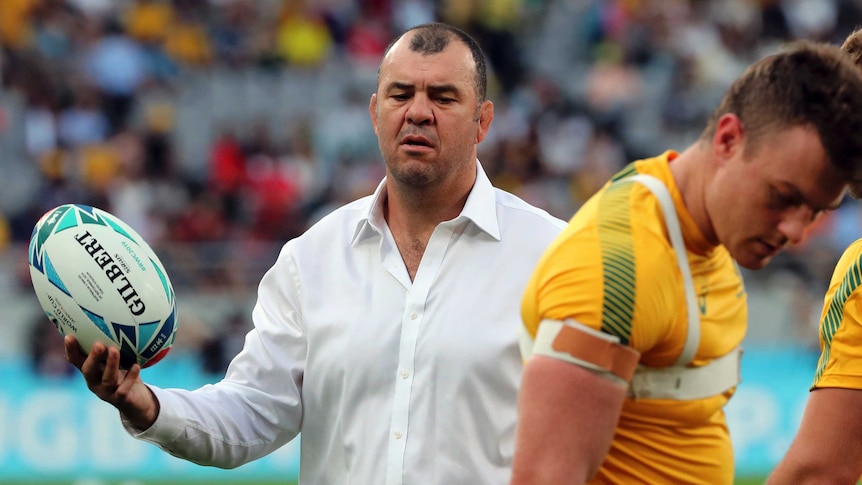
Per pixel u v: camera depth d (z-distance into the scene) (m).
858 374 11.73
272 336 13.55
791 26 65.25
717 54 62.84
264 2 61.34
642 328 8.76
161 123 55.44
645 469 9.43
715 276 9.52
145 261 12.60
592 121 58.50
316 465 13.54
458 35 13.47
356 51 60.59
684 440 9.50
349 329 13.06
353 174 52.44
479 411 12.66
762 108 8.61
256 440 13.40
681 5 65.06
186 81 57.72
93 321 12.16
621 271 8.75
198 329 37.50
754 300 39.62
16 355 37.06
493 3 64.12
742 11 65.06
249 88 57.84
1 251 38.03
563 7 65.25
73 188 49.72
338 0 62.22
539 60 63.09
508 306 12.91
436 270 13.16
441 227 13.25
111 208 49.03
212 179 51.59
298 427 13.70
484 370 12.67
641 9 64.62
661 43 62.78
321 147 55.03
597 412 8.67
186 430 12.65
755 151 8.63
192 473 37.44
